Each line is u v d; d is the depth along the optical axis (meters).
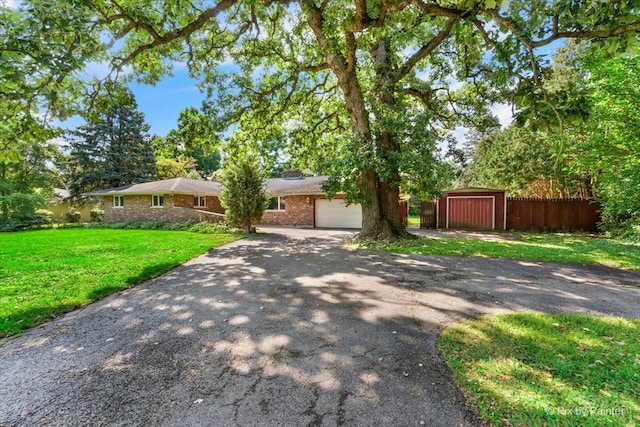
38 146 22.72
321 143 14.76
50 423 1.93
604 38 3.34
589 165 9.43
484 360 2.57
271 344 2.99
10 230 17.53
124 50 7.43
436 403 2.04
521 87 4.41
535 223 14.35
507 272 5.84
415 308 3.94
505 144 18.42
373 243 9.32
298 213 19.69
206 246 9.53
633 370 2.37
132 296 4.63
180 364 2.64
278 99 12.49
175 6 6.15
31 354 2.86
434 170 9.30
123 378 2.44
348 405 2.04
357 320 3.57
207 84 10.65
